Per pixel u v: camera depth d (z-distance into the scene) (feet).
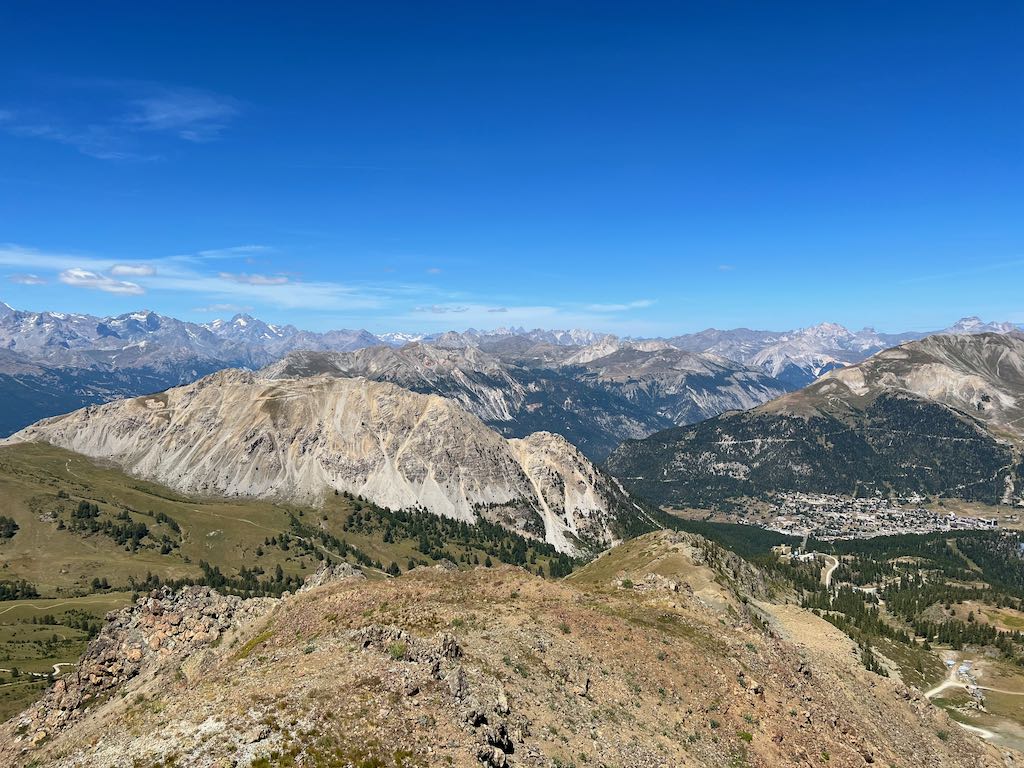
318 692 137.80
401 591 265.54
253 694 138.62
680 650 232.32
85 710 233.14
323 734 124.06
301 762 116.26
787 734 200.44
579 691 189.16
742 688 217.97
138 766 115.75
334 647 171.32
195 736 123.34
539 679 187.52
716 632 267.39
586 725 171.53
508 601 258.57
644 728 181.16
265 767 113.91
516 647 205.36
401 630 192.03
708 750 180.75
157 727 134.72
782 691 229.86
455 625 219.82
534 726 161.17
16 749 218.79
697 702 203.72
